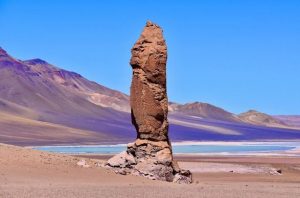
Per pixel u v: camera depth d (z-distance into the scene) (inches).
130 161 1873.8
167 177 1847.9
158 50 1879.9
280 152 5590.6
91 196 1368.1
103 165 1932.8
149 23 1914.4
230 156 4648.1
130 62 1905.8
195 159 4089.6
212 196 1477.6
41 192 1387.8
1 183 1514.5
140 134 1891.0
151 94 1868.8
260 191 1674.5
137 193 1469.0
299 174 2834.6
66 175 1720.0
